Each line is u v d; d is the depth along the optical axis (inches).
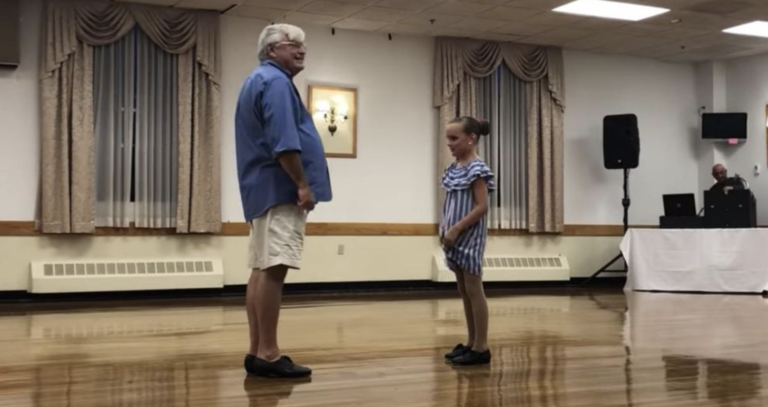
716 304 241.3
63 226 257.3
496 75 332.2
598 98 357.1
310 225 299.1
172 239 278.1
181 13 276.7
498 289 320.8
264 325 107.8
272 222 103.4
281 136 99.8
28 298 255.6
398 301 257.4
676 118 377.7
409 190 317.7
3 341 151.3
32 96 259.4
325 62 304.5
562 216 340.2
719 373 115.0
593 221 354.0
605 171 357.4
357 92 309.4
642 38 327.3
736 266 286.8
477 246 120.3
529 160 334.6
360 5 273.6
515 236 336.2
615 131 336.2
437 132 322.0
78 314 210.4
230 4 272.2
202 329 172.2
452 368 118.2
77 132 259.6
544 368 118.5
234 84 290.2
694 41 334.3
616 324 183.6
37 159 259.3
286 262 103.3
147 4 270.7
